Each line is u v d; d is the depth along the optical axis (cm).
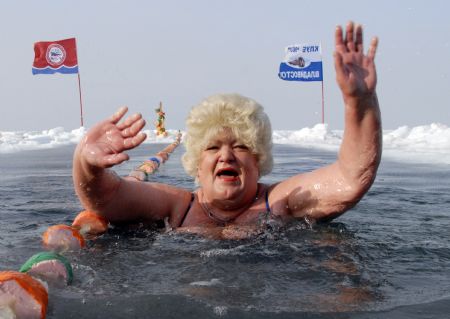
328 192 305
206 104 307
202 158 309
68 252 259
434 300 185
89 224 305
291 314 171
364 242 277
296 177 329
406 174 708
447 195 472
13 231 323
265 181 627
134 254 252
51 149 1481
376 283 206
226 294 191
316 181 312
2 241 289
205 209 321
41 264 204
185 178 640
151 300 183
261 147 310
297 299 186
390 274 219
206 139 302
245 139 301
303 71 2348
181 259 241
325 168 318
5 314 155
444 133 1656
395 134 1823
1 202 449
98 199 295
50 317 168
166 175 681
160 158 931
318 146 1614
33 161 1004
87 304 179
